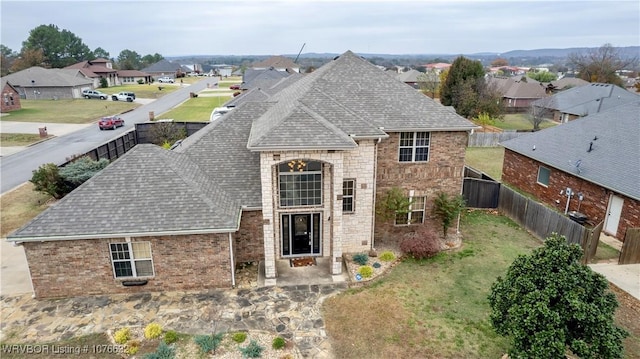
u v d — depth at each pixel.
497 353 10.76
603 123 22.56
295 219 15.74
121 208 13.33
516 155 25.58
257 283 14.30
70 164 22.78
